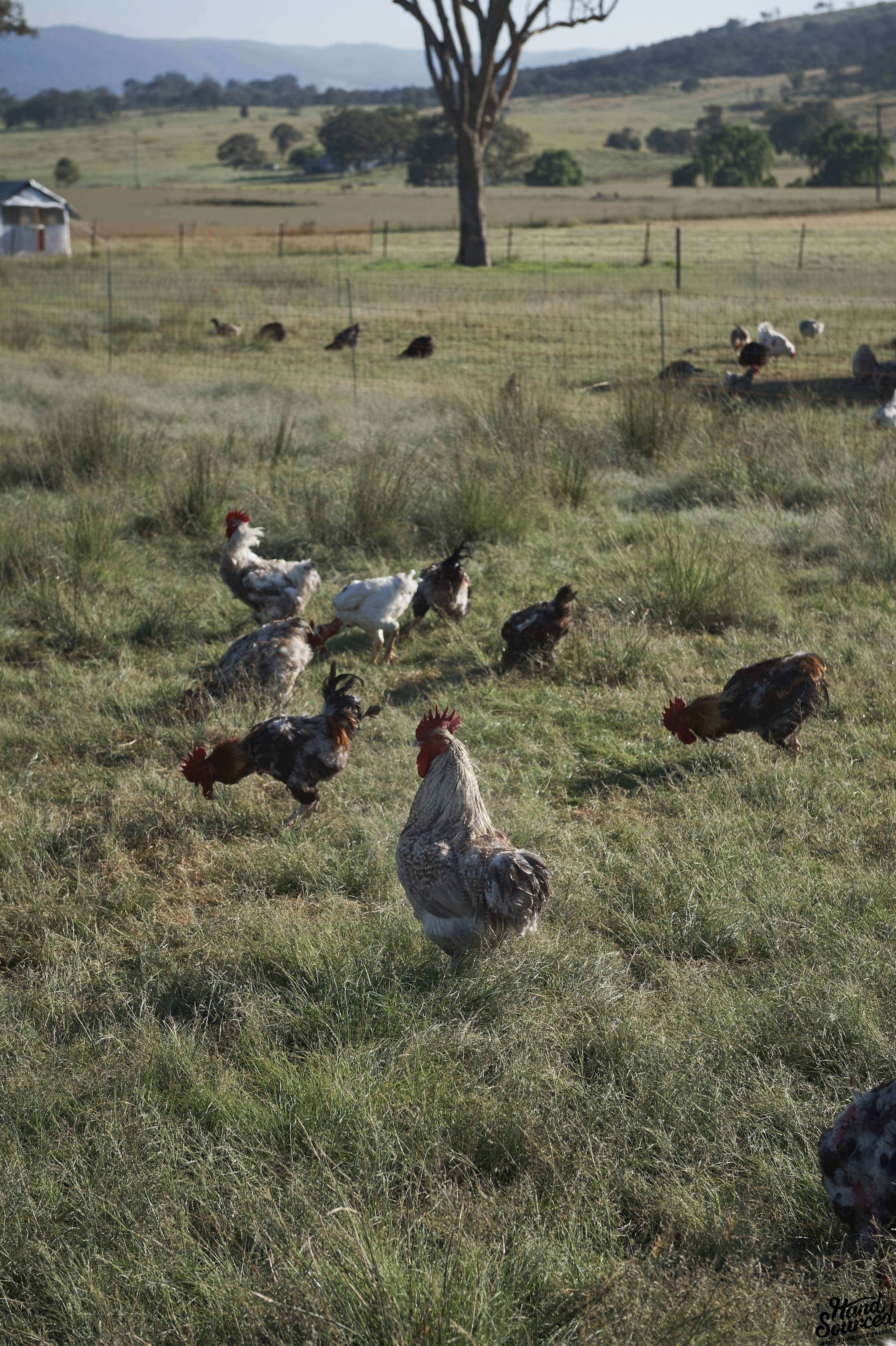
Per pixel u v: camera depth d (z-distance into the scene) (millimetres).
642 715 6934
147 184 141500
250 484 11766
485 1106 3555
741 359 19719
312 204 94375
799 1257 3053
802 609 8461
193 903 5098
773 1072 3717
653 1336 2568
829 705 6871
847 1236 3000
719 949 4574
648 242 43500
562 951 4438
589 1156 3344
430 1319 2590
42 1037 4020
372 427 13836
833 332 24594
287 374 19625
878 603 8430
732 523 10312
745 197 97000
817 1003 3979
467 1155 3445
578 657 7699
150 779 6074
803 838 5395
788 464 11727
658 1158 3379
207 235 61219
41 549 9336
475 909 4207
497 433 12172
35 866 5195
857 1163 2836
